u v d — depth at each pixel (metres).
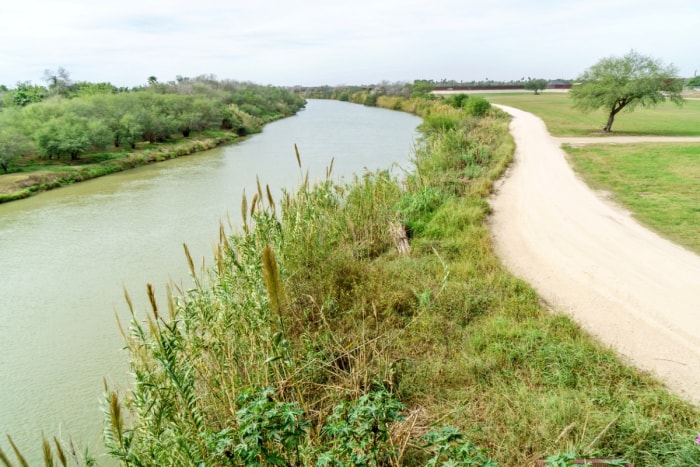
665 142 25.20
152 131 34.91
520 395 4.99
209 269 7.16
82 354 8.05
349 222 10.27
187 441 3.82
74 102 35.41
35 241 14.14
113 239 14.11
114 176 24.88
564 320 6.71
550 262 9.27
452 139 21.91
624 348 6.13
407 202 12.58
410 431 4.13
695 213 11.98
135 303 9.87
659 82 27.06
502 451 4.26
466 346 6.12
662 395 4.97
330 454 3.28
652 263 9.05
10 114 31.53
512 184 16.30
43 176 22.62
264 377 4.82
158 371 4.73
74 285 10.86
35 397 6.91
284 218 8.59
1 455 2.24
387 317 6.62
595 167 18.61
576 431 4.40
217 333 5.14
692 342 6.27
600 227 11.31
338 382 5.32
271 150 32.62
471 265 8.62
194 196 19.44
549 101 73.62
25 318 9.36
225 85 84.56
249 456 2.95
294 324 6.44
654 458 4.05
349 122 53.72
